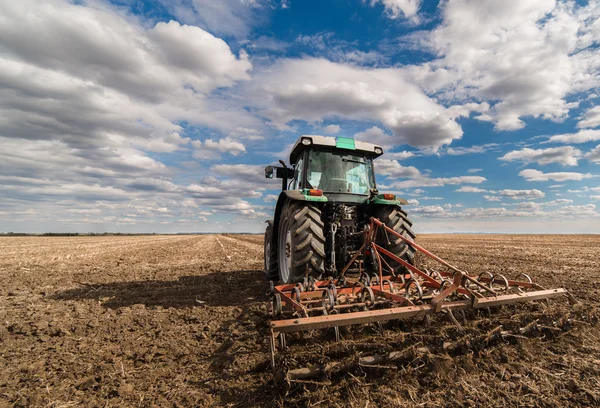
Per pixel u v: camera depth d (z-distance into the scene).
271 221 6.60
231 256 12.91
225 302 4.75
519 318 3.03
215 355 2.86
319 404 2.00
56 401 2.18
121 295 5.35
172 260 11.45
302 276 4.19
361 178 5.48
